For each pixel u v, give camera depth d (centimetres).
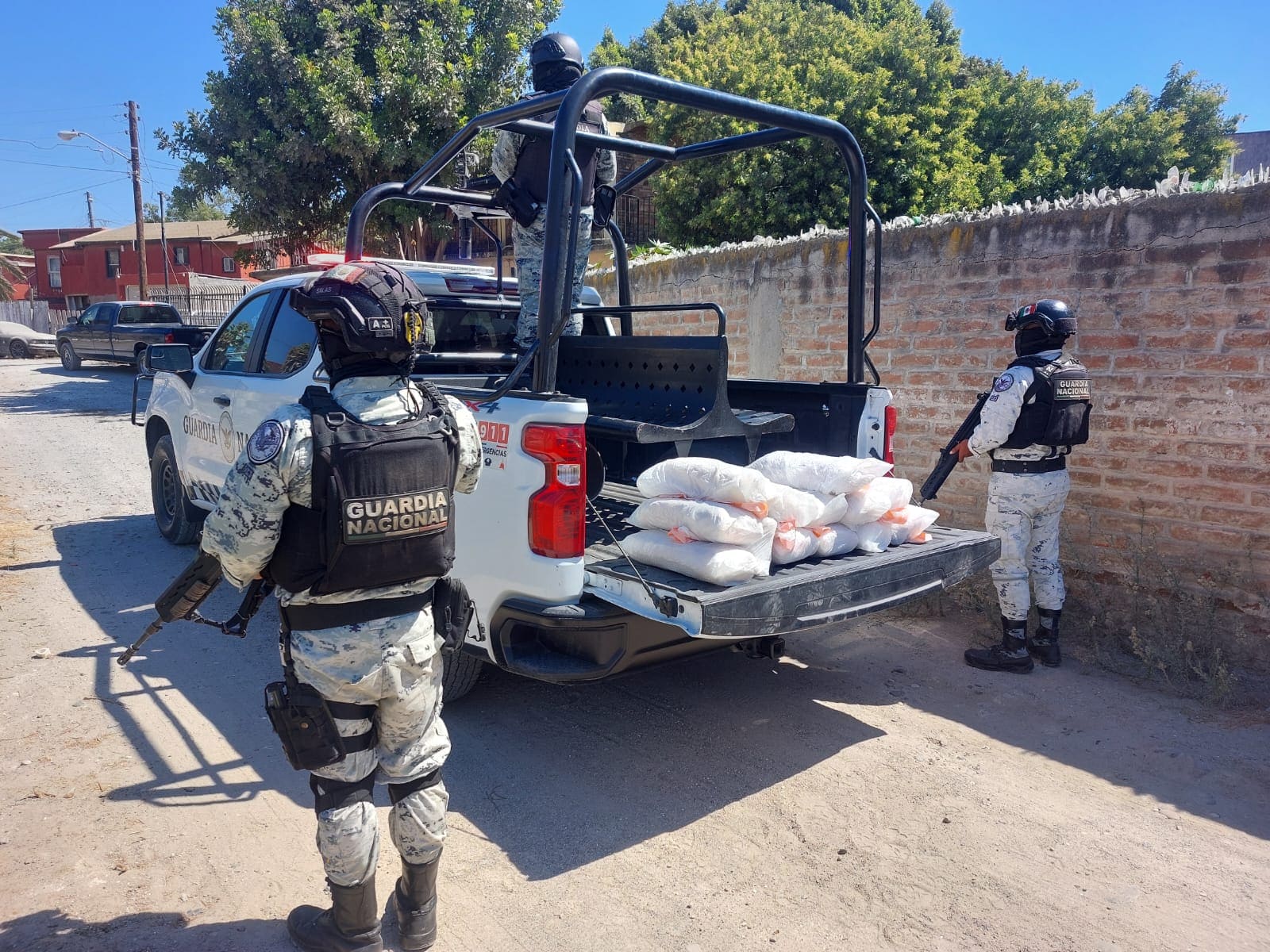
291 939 256
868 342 442
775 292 686
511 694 425
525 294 470
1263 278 440
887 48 1567
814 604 322
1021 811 331
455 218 1507
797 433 452
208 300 2698
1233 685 429
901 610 549
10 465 976
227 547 216
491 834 312
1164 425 479
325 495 213
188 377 588
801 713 411
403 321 229
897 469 611
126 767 348
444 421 241
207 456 559
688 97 351
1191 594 473
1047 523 461
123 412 1416
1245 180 447
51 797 325
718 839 311
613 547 362
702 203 1509
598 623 313
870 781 351
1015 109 2216
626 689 435
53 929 258
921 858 301
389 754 248
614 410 439
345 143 1370
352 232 458
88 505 798
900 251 594
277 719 228
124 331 2020
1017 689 438
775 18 1964
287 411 219
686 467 326
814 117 401
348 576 219
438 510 232
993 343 552
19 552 642
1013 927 268
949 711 415
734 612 296
